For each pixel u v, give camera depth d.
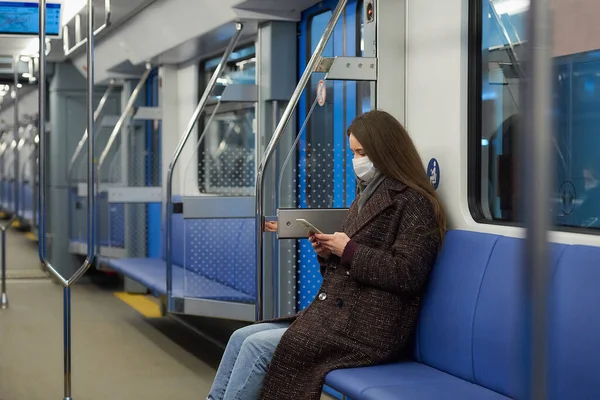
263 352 3.28
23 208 13.77
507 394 2.79
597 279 2.54
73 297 8.38
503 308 2.87
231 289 5.69
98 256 7.98
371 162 3.38
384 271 3.15
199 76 6.92
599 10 2.75
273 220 3.95
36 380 5.01
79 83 9.51
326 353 3.18
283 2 4.89
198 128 6.66
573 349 2.56
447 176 3.53
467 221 3.41
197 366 5.39
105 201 8.43
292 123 4.40
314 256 4.47
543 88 1.53
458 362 3.07
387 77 3.83
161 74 7.32
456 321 3.10
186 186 6.51
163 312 7.30
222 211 5.51
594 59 2.80
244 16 5.10
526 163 1.56
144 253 8.22
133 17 6.78
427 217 3.24
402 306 3.25
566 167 2.96
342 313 3.25
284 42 5.25
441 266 3.26
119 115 8.93
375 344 3.21
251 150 5.91
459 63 3.43
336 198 4.14
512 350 2.78
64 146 9.53
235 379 3.31
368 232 3.30
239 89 5.34
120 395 4.65
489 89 3.35
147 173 7.93
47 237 9.78
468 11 3.41
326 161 4.14
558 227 2.97
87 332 6.55
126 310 7.60
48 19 6.55
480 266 3.05
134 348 5.95
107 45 7.74
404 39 3.84
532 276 1.55
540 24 1.54
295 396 3.14
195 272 5.75
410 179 3.32
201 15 5.59
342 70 3.82
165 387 4.84
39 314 7.43
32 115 11.19
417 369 3.19
